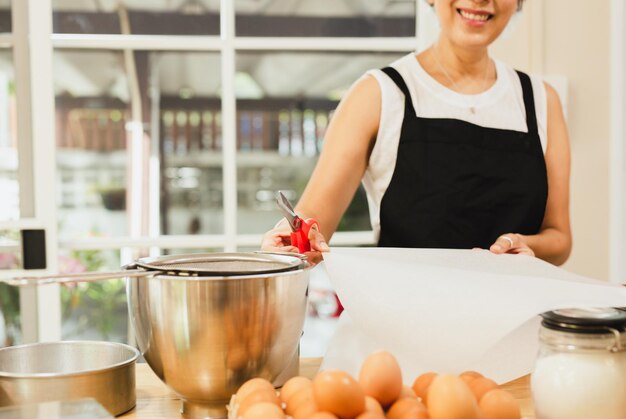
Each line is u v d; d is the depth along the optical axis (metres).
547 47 2.66
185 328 0.86
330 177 1.69
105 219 2.57
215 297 0.85
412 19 2.64
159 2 2.55
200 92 2.57
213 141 2.59
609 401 0.82
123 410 0.95
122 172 2.57
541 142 1.83
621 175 2.69
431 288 1.04
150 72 2.55
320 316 2.64
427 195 1.76
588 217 2.70
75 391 0.89
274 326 0.88
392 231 1.78
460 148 1.76
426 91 1.78
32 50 2.46
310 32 2.61
